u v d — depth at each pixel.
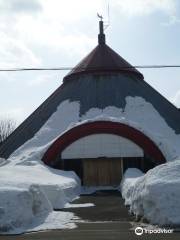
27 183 17.50
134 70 44.66
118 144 32.66
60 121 38.12
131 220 15.68
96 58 44.72
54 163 32.69
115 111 38.03
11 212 14.52
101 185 31.77
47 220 15.74
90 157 32.38
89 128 32.75
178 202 14.24
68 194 23.12
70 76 44.31
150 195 14.78
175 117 39.69
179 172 15.66
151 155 32.53
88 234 12.84
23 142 37.88
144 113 38.16
